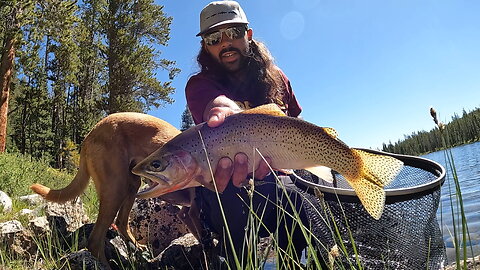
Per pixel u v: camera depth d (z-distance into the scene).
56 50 11.03
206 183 0.87
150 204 1.57
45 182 3.71
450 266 0.94
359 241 0.88
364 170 0.78
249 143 0.84
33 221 1.32
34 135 12.56
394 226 0.86
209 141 0.86
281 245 1.09
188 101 1.28
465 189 2.57
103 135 1.31
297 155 0.83
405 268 0.86
